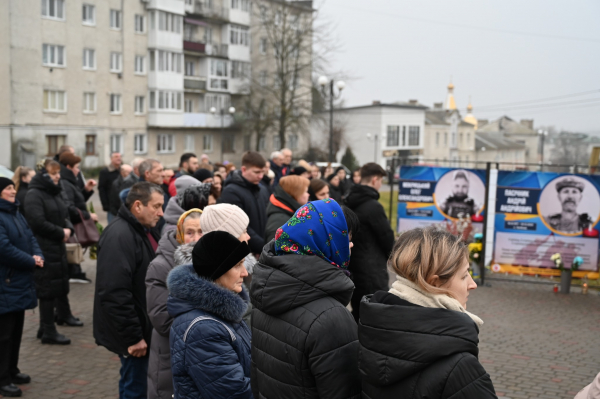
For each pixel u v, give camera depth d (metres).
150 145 45.16
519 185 9.94
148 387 3.54
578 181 9.69
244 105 52.25
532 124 107.38
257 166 6.20
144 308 4.03
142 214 4.05
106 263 3.88
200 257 2.66
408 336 1.76
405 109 68.31
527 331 7.49
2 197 4.93
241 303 2.68
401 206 10.80
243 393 2.50
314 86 45.16
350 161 56.84
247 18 53.81
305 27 47.19
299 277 2.10
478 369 1.71
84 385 5.25
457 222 10.58
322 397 2.04
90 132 39.62
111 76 41.16
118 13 41.53
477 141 87.50
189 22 47.88
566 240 9.82
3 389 4.85
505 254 10.14
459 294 1.96
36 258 5.08
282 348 2.14
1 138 34.22
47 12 36.38
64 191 7.77
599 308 8.78
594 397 2.14
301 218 2.22
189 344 2.53
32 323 7.17
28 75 35.44
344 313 2.10
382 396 1.85
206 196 4.38
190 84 48.69
